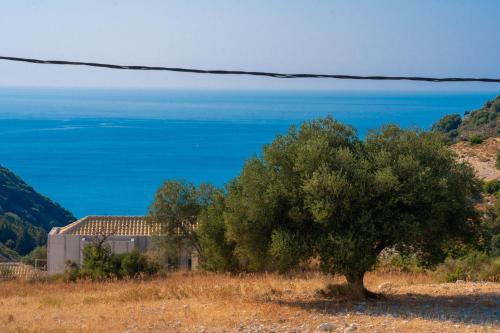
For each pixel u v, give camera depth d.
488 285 20.20
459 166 17.17
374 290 20.05
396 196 16.22
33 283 30.94
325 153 16.77
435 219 16.48
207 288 21.23
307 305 16.88
